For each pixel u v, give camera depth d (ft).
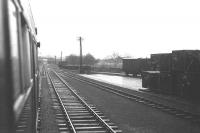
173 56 75.77
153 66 97.66
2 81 8.23
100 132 39.06
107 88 105.19
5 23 8.60
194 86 66.54
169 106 58.80
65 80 150.41
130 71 188.75
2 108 8.27
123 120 48.34
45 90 99.14
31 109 20.16
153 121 47.50
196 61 67.51
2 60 8.23
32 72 24.57
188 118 48.52
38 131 39.91
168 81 78.84
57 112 55.16
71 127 41.29
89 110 56.70
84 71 249.34
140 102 68.90
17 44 11.28
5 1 8.64
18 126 10.71
